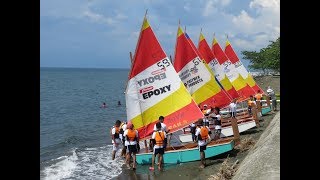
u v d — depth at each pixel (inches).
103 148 1030.4
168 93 738.2
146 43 722.2
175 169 681.6
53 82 5649.6
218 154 723.4
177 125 735.7
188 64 935.0
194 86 941.8
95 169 755.4
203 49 1136.2
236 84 1305.4
